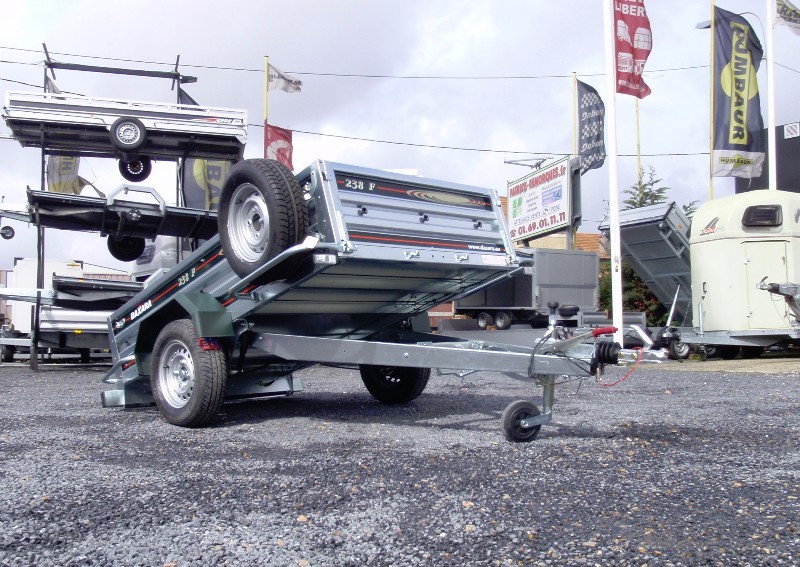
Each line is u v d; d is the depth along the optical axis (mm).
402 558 3072
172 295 7336
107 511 3746
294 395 9445
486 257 6961
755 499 3967
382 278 6676
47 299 13305
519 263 7316
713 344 15977
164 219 12031
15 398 9234
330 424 6719
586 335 5301
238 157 13727
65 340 15859
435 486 4242
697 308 16219
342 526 3496
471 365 5668
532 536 3336
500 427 6285
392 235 6188
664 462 4891
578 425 6445
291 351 6633
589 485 4262
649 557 3066
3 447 5582
